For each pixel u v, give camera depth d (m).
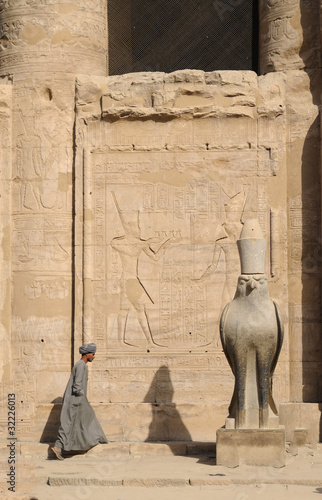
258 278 12.25
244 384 12.17
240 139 14.65
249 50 15.80
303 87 14.83
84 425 12.89
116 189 14.68
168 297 14.49
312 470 11.71
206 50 15.82
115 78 14.91
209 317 14.42
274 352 12.22
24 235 14.69
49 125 14.83
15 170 14.85
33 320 14.52
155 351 14.39
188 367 14.34
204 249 14.54
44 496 10.57
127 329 14.45
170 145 14.67
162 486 11.14
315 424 13.66
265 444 11.93
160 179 14.66
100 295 14.54
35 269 14.60
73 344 14.49
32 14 15.08
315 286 14.37
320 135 14.52
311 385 14.23
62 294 14.59
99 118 14.77
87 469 11.93
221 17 15.85
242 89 14.66
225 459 11.98
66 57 15.01
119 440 13.77
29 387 13.96
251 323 12.12
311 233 14.46
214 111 14.61
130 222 14.62
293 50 14.97
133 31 15.90
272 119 14.63
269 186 14.55
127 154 14.73
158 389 14.30
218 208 14.59
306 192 14.53
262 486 10.98
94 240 14.62
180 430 13.77
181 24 15.88
